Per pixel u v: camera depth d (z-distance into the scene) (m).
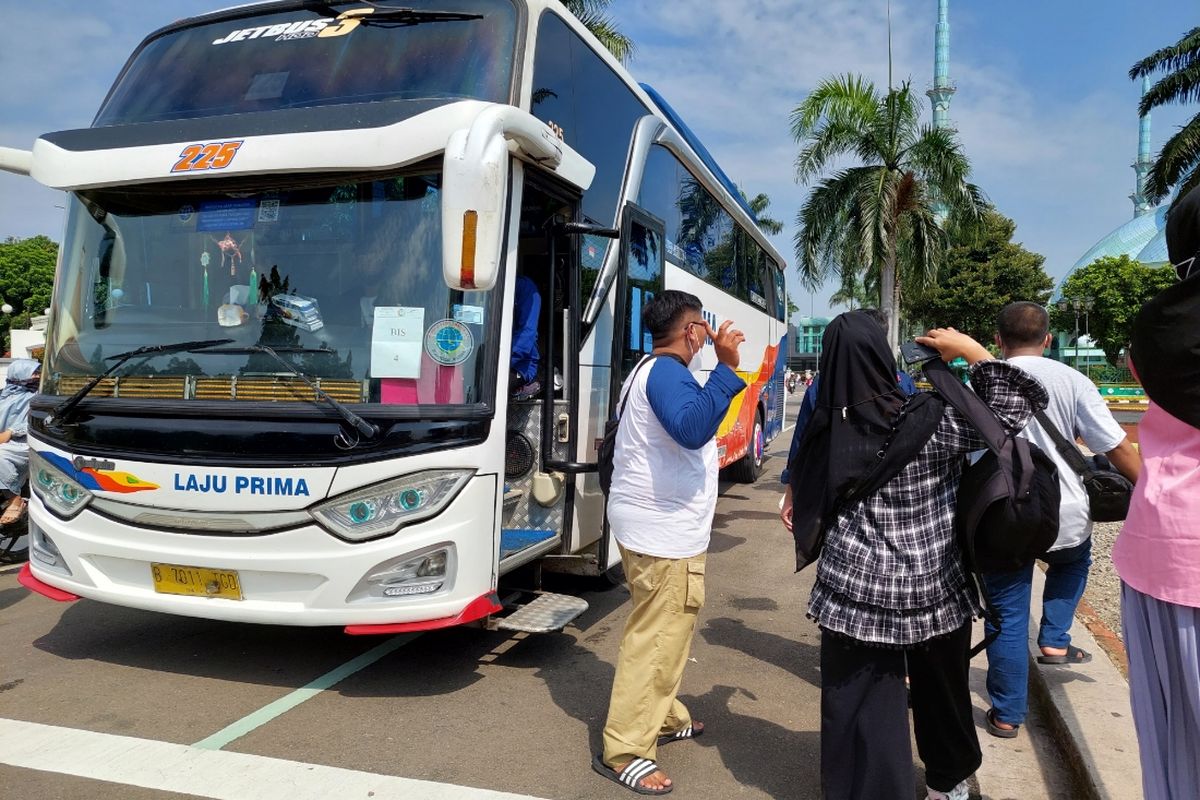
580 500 5.25
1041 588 6.10
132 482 4.12
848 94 16.47
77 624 5.33
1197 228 2.17
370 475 3.85
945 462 2.82
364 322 4.09
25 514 6.98
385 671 4.61
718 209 9.17
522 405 5.08
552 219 5.07
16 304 52.28
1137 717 2.31
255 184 4.31
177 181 4.38
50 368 4.53
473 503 4.01
